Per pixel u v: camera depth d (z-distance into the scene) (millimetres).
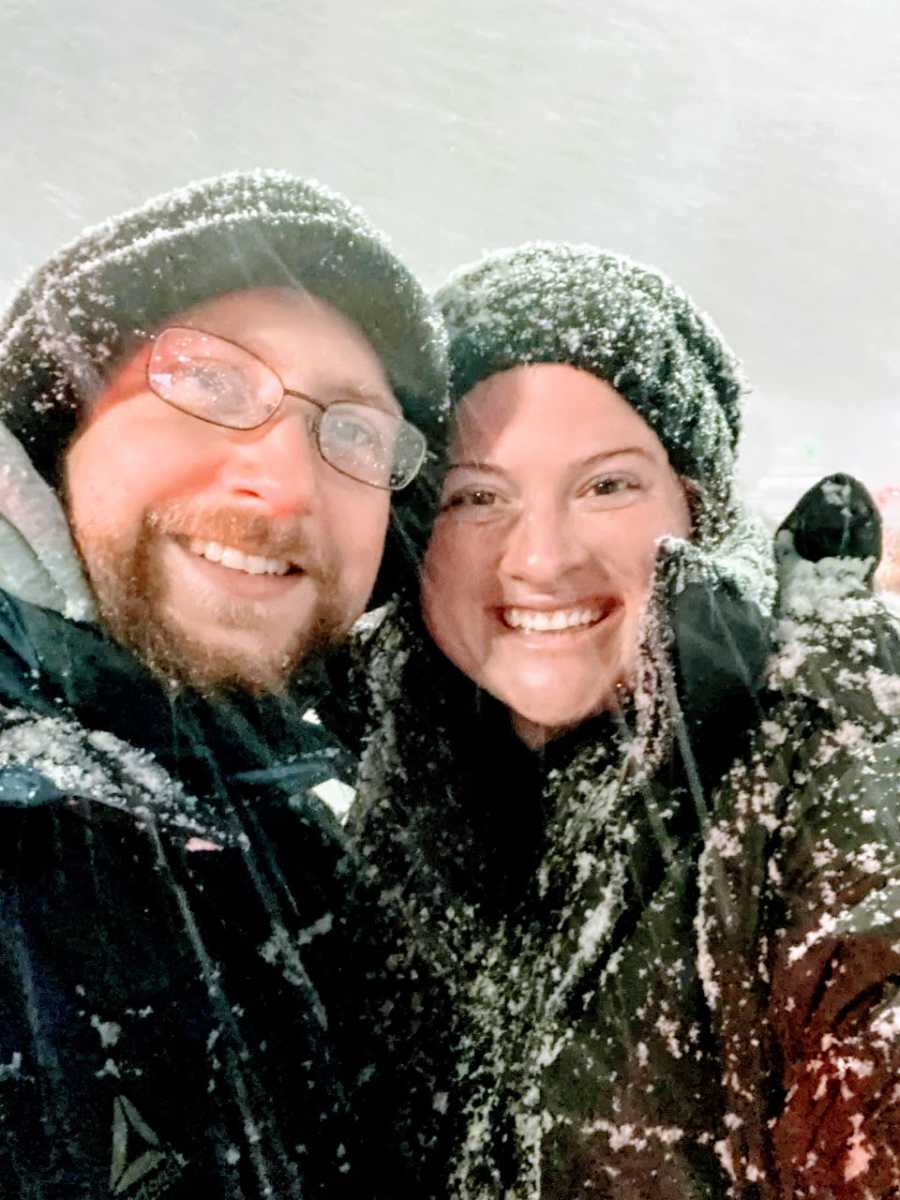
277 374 409
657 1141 340
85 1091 312
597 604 460
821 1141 297
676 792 386
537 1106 372
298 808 480
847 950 306
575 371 452
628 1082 349
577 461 449
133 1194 311
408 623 516
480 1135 394
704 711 385
